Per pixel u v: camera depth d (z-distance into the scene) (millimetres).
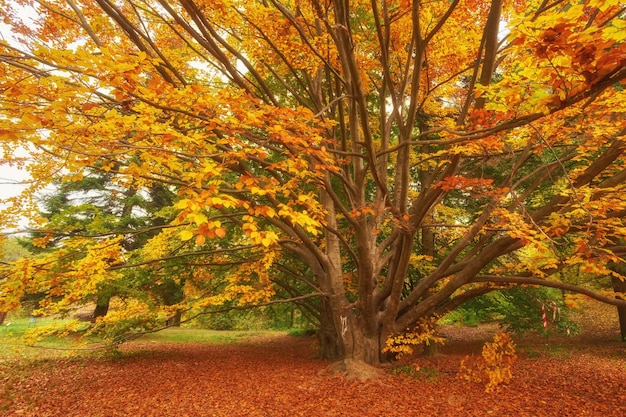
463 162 8281
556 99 2764
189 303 8906
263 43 6074
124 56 3059
